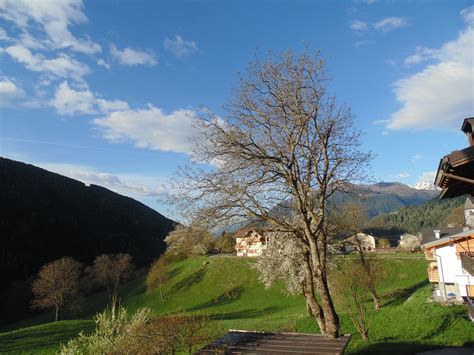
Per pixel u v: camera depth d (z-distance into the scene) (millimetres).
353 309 27797
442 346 16453
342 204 16375
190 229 13859
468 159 7504
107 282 77875
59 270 62188
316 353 9789
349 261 26312
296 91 14453
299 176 14422
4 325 67188
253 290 51906
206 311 46844
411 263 53719
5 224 106938
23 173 138875
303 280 29062
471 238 29812
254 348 10578
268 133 14695
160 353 14156
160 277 62031
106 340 15000
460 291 31266
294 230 14688
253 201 14180
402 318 23500
